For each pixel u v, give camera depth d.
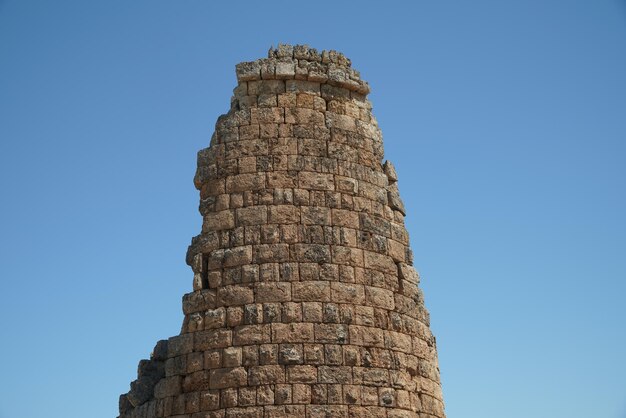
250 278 22.17
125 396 24.47
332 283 22.28
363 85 25.11
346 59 25.17
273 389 21.12
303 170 23.27
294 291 22.02
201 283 22.67
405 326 23.14
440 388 24.06
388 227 23.97
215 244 22.89
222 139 23.84
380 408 21.61
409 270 24.11
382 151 25.00
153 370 24.08
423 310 24.17
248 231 22.66
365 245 23.17
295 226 22.66
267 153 23.36
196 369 21.91
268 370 21.27
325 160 23.53
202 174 23.81
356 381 21.56
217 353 21.73
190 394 21.75
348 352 21.75
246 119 23.77
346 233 22.97
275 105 23.91
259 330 21.64
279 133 23.56
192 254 23.30
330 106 24.36
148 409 22.75
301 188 23.08
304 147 23.50
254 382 21.20
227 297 22.19
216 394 21.38
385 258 23.45
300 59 24.47
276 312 21.77
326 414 21.02
